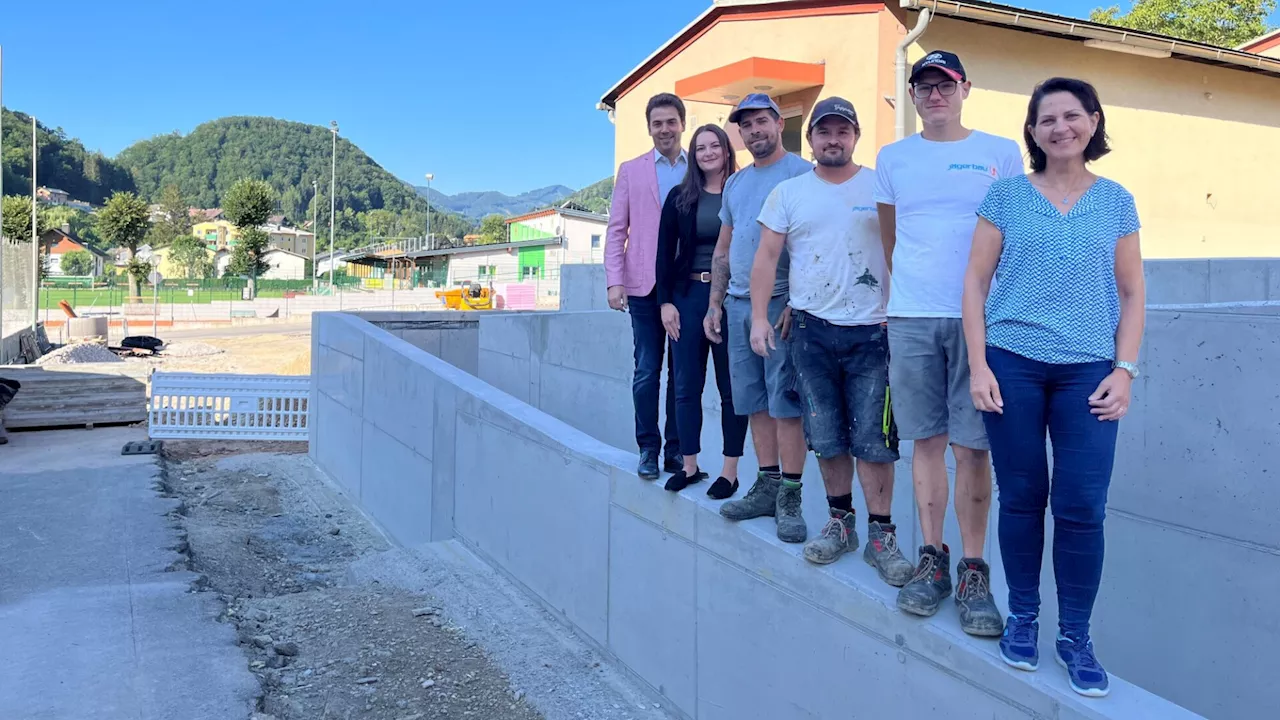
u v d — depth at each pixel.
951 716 2.58
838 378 3.01
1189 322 4.33
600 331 10.10
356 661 4.35
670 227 3.76
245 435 10.99
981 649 2.50
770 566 3.30
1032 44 11.51
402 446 7.33
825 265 2.96
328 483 9.31
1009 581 2.46
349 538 7.52
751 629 3.40
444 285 53.50
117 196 64.38
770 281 3.15
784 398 3.22
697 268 3.76
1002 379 2.38
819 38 11.43
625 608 4.22
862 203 2.97
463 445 6.12
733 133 12.77
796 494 3.32
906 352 2.70
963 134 2.74
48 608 4.86
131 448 9.71
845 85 11.16
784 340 3.22
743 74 11.12
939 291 2.63
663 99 3.91
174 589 5.23
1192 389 4.33
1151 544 4.54
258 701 3.84
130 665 4.13
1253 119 13.68
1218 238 13.52
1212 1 21.86
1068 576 2.34
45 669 4.07
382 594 5.40
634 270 4.02
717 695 3.60
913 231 2.69
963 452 2.66
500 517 5.55
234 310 43.53
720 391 3.71
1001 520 2.45
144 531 6.53
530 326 11.62
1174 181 12.97
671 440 4.11
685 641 3.79
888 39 10.85
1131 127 12.46
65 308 28.61
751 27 12.22
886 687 2.80
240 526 7.50
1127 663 4.67
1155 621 4.53
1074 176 2.42
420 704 3.91
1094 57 12.04
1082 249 2.30
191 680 3.99
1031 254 2.34
